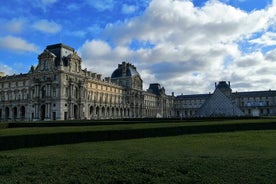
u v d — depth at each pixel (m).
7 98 169.25
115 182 17.05
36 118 147.88
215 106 135.88
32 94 154.12
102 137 39.41
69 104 147.38
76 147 32.78
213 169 18.89
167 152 27.05
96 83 175.12
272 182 16.50
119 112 199.88
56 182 17.08
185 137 41.78
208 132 50.00
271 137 39.62
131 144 34.25
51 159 23.08
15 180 17.48
